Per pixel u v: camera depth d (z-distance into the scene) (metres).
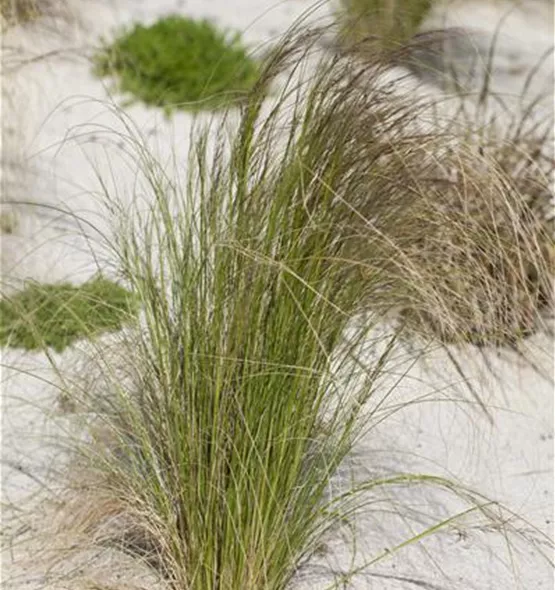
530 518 4.23
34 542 3.91
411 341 4.02
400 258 3.39
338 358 3.53
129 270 3.69
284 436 3.29
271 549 3.43
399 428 4.56
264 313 3.29
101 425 4.05
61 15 6.48
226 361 3.28
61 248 5.43
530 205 4.88
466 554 4.03
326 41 4.54
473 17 8.60
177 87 6.90
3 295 4.34
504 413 4.73
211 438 3.35
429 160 3.72
